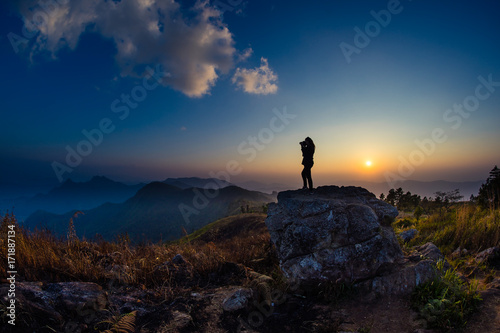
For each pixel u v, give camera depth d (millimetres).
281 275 6055
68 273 5125
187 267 6488
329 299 5035
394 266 5391
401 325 4059
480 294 4418
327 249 5527
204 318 4312
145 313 4340
